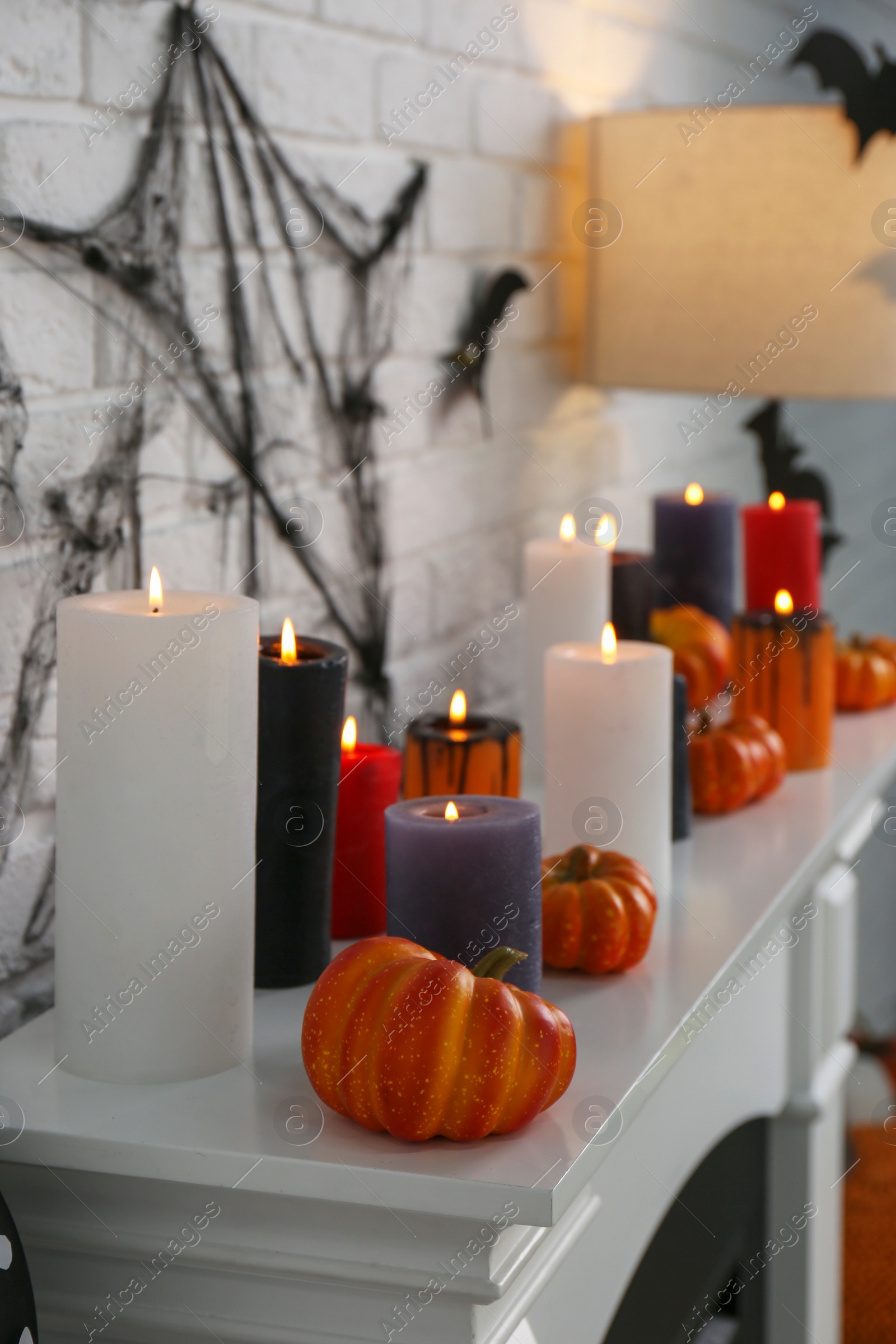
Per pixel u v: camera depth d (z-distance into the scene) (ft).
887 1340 5.96
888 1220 6.96
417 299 4.38
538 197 4.83
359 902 3.72
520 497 4.88
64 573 3.54
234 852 3.29
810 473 6.18
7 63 3.37
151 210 3.65
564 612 4.40
